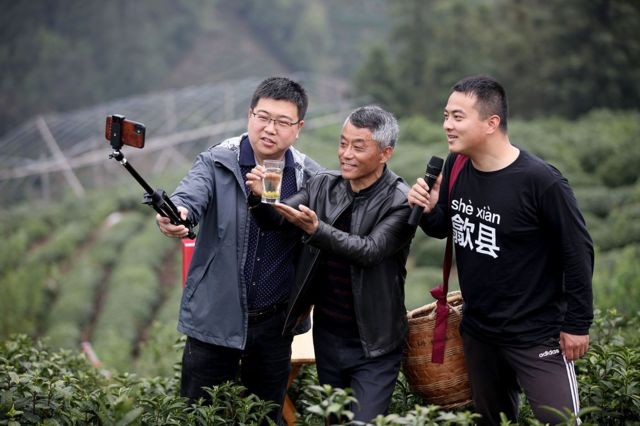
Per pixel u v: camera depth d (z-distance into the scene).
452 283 16.50
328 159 29.33
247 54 77.44
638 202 20.47
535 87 39.34
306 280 3.49
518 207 3.23
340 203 3.52
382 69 46.12
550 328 3.32
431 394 3.66
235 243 3.65
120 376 4.48
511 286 3.30
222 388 3.59
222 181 3.67
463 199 3.38
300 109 3.66
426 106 44.31
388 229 3.39
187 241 4.43
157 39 72.44
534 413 3.36
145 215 28.36
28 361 4.59
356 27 84.00
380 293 3.46
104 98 67.25
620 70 37.91
